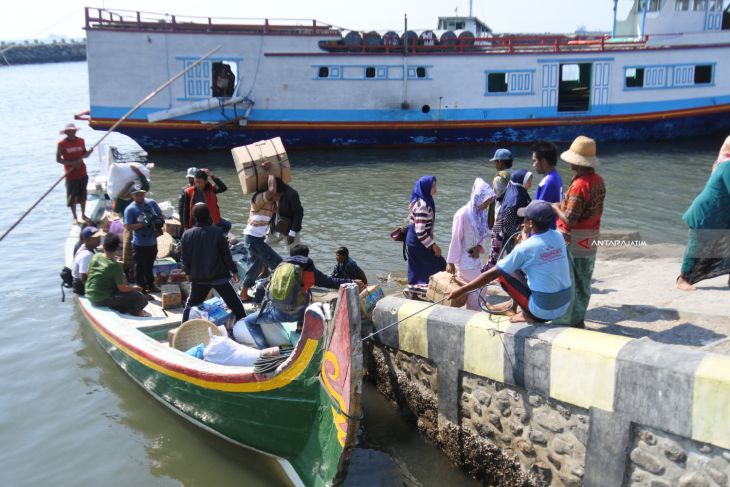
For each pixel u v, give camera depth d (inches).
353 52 946.7
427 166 867.4
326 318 217.3
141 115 924.6
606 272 317.7
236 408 253.6
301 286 271.0
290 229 356.2
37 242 557.6
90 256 372.5
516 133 1002.1
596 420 195.0
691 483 175.6
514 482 229.5
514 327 220.2
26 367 335.0
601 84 991.0
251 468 257.9
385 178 791.1
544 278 207.9
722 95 1031.0
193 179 394.0
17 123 1497.3
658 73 1003.3
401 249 502.9
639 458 186.7
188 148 964.0
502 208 283.4
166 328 325.4
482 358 231.6
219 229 305.7
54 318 394.6
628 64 990.4
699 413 170.4
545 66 979.3
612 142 1031.0
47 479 247.6
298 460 247.6
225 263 306.3
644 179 758.5
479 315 239.5
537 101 990.4
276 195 351.3
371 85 959.6
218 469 256.1
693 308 247.8
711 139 1056.8
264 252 345.4
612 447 191.6
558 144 1014.4
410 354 271.4
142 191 366.9
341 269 351.3
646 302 261.3
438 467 255.0
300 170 847.1
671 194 674.8
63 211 662.5
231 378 247.4
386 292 397.1
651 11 1031.0
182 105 927.0
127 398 307.1
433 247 296.5
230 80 952.3
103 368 335.0
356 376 207.9
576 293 227.3
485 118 986.1
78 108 1847.9
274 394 239.1
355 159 922.7
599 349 192.2
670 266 319.6
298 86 947.3
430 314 254.8
